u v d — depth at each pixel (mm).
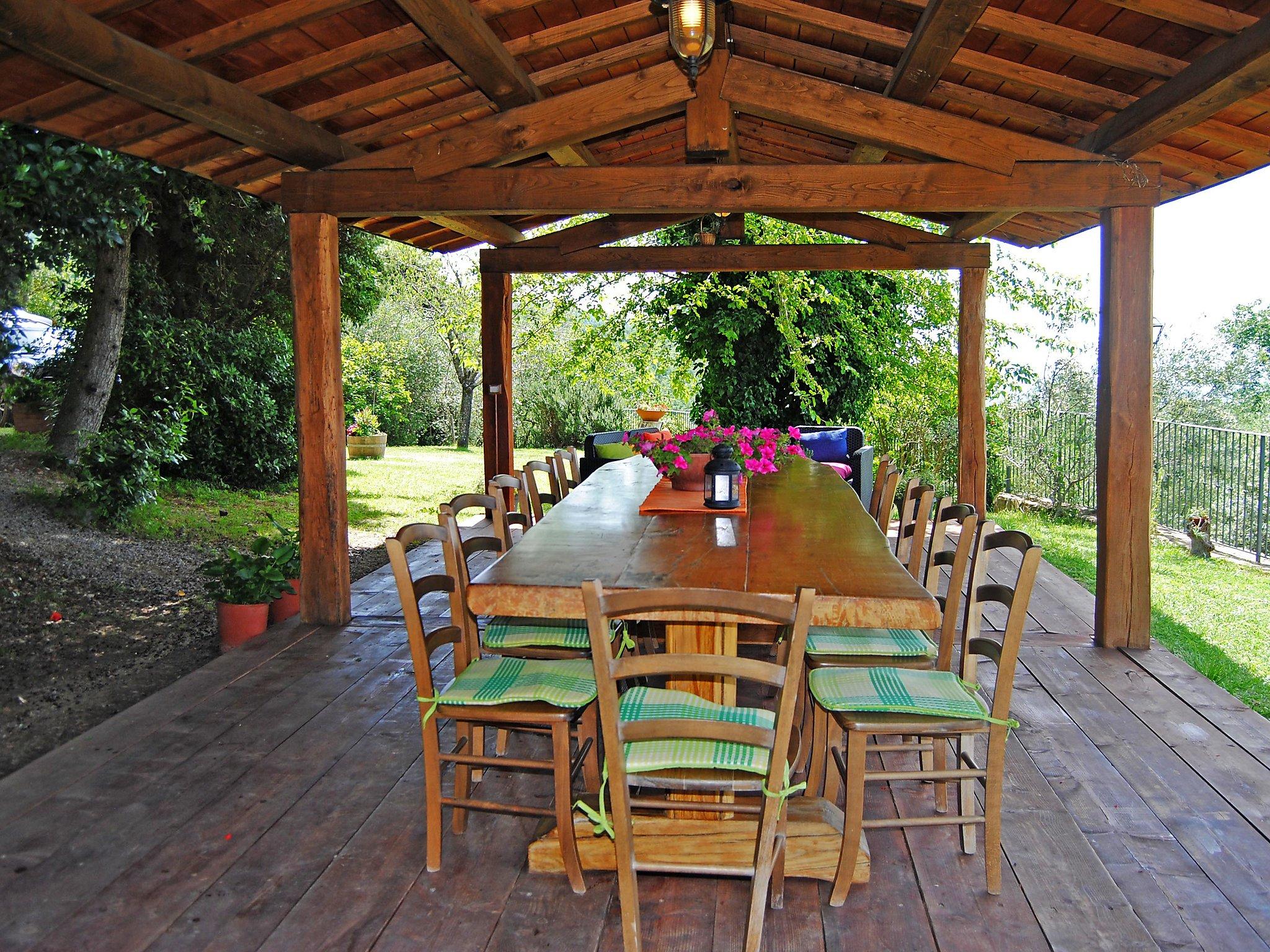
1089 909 2176
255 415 10305
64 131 4023
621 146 6711
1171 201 5145
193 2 3273
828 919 2152
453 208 4496
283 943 2051
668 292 10781
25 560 6227
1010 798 2764
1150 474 4270
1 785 2834
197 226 9836
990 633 4633
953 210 4445
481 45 3613
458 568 2684
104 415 9047
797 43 4531
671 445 3771
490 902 2229
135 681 4297
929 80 4035
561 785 2238
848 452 8688
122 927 2104
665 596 1827
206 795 2785
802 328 10453
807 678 2617
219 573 4605
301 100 4316
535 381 17812
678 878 2348
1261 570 6941
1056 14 3549
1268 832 2539
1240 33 3117
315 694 3676
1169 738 3223
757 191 4426
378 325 18875
